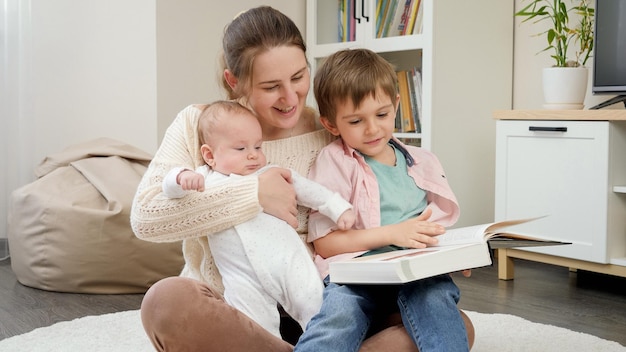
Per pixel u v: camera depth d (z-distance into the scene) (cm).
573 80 306
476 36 350
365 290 137
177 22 358
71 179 303
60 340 218
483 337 215
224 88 168
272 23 151
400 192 158
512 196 309
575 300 269
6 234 365
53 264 284
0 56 360
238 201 146
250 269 146
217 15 372
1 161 362
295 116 156
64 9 371
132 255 281
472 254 126
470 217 353
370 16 365
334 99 155
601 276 311
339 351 125
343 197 156
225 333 130
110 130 368
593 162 281
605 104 300
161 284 130
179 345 129
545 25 352
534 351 201
